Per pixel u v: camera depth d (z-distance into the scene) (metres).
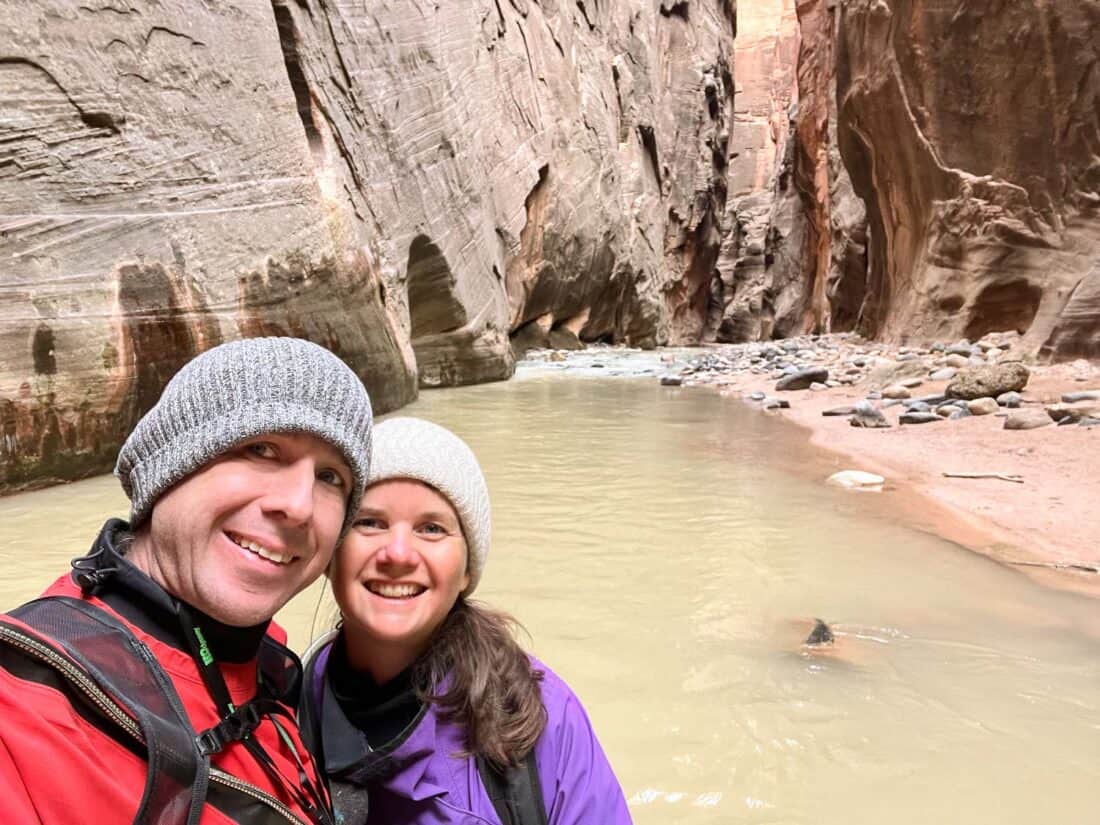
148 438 1.08
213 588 1.03
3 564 3.41
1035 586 3.42
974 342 11.42
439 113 11.41
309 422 1.08
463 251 12.02
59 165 5.02
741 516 4.54
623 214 21.53
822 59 23.88
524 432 7.51
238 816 0.97
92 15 5.29
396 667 1.52
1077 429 6.29
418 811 1.40
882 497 4.98
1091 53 9.82
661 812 1.86
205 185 6.11
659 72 26.75
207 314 5.90
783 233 30.44
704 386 11.95
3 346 4.59
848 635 2.90
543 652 2.72
